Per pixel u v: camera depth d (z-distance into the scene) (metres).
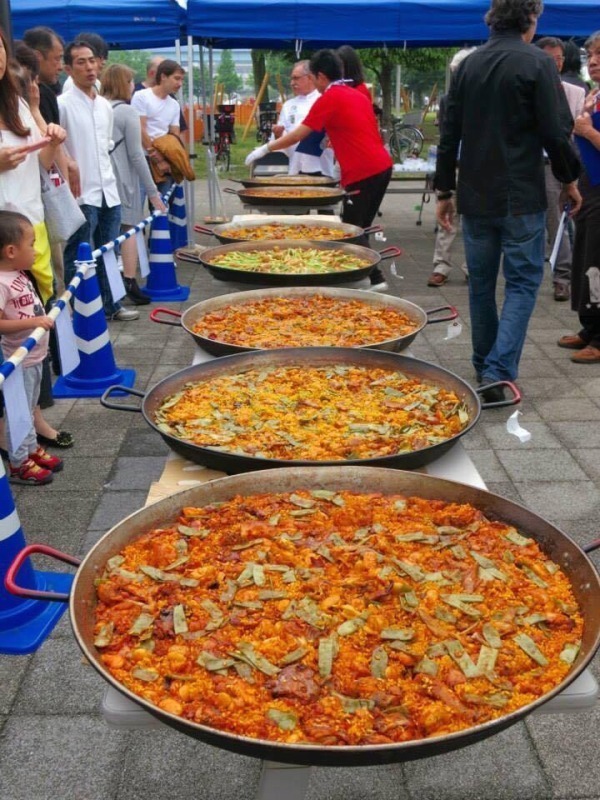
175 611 1.60
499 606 1.62
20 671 2.64
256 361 2.92
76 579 1.58
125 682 1.43
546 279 7.98
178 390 2.71
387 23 8.16
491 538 1.84
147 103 8.38
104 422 4.62
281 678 1.42
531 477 3.96
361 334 3.34
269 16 8.16
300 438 2.38
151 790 2.19
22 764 2.27
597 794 2.18
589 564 1.64
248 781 2.22
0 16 4.16
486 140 4.40
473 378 5.24
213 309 3.70
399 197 15.05
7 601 2.79
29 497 3.77
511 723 1.26
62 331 3.87
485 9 8.10
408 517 1.94
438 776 2.23
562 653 1.48
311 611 1.60
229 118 21.12
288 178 7.69
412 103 49.19
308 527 1.91
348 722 1.34
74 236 5.86
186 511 1.92
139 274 8.20
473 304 4.91
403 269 8.66
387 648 1.51
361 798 2.16
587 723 2.42
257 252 4.69
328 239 5.20
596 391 5.07
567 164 4.29
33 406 3.93
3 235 3.45
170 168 8.46
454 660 1.47
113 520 3.58
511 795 2.18
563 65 6.98
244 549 1.83
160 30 8.18
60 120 5.76
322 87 6.65
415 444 2.28
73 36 7.96
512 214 4.45
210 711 1.35
